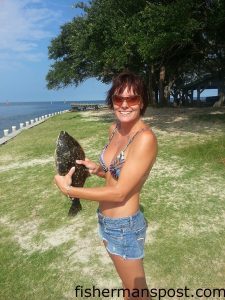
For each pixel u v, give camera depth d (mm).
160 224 6078
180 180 8266
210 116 19938
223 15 16219
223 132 14258
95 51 19891
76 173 3176
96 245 5582
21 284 4789
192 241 5449
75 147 3275
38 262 5258
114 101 3031
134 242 3092
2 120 45938
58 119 28828
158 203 6965
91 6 21719
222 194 7305
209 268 4766
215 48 22297
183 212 6504
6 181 9406
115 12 18953
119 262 3129
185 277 4605
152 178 8508
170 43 15711
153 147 2926
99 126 19703
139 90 2990
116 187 2900
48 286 4691
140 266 3148
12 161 11914
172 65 31000
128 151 2969
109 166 3127
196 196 7242
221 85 33938
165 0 17812
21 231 6332
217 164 9305
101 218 3176
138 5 17766
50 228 6324
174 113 23953
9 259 5418
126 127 3074
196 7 16609
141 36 15742
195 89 46344
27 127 23688
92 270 4934
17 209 7336
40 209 7219
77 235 5953
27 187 8719
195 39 21797
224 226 5914
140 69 28016
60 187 3020
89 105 41844
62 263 5176
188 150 10836
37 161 11555
